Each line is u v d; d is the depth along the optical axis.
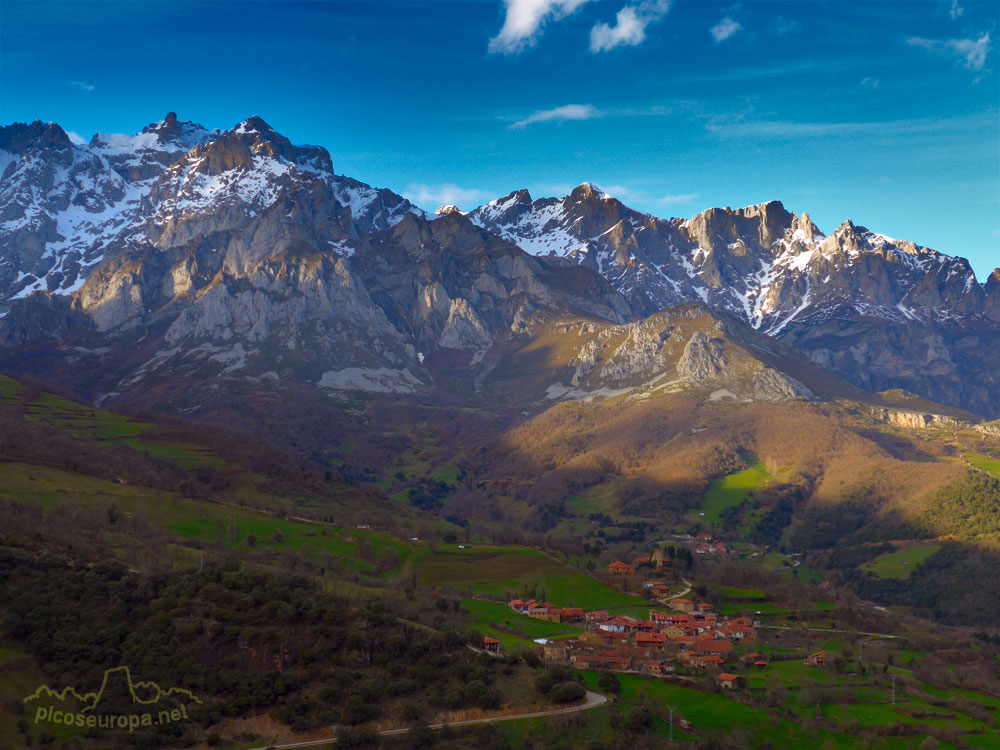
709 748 169.00
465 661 175.12
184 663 162.62
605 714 169.50
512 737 159.12
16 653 161.25
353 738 152.25
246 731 153.38
